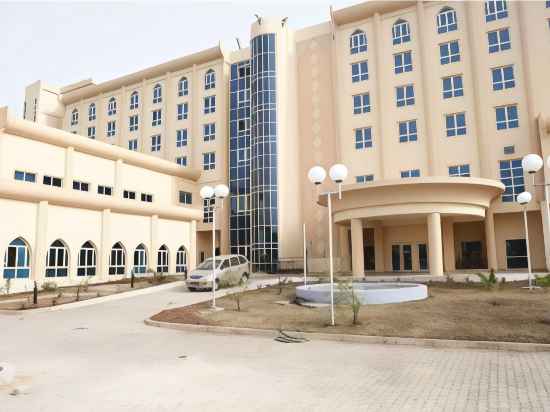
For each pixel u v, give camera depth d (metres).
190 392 6.09
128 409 5.43
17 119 25.48
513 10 30.53
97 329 12.28
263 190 36.56
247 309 14.80
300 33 39.44
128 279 29.61
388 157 33.19
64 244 27.03
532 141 28.73
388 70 34.19
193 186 41.66
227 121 42.12
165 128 44.53
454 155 31.28
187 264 37.03
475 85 30.83
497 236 30.30
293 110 38.22
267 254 35.62
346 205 25.00
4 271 23.59
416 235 31.81
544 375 6.72
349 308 13.63
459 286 19.12
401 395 5.84
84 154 30.44
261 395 5.91
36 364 7.97
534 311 11.80
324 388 6.20
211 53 42.53
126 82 47.25
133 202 31.36
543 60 29.12
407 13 34.06
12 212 24.14
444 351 8.68
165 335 11.13
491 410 5.21
